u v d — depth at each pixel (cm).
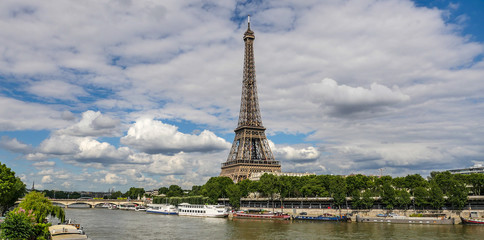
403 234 15962
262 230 17975
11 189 16138
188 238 15575
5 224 9819
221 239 15288
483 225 18700
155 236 16125
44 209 13938
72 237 11331
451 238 14712
